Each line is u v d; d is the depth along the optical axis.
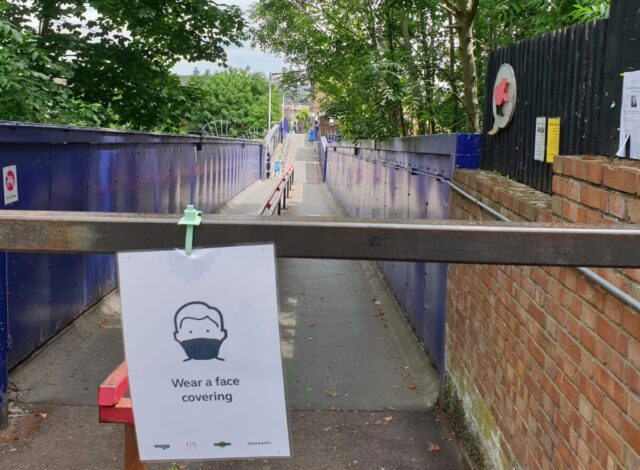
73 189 5.96
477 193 3.89
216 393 1.64
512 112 3.89
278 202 12.90
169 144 10.65
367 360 5.77
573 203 2.41
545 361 2.64
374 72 7.40
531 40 3.62
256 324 1.58
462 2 6.43
